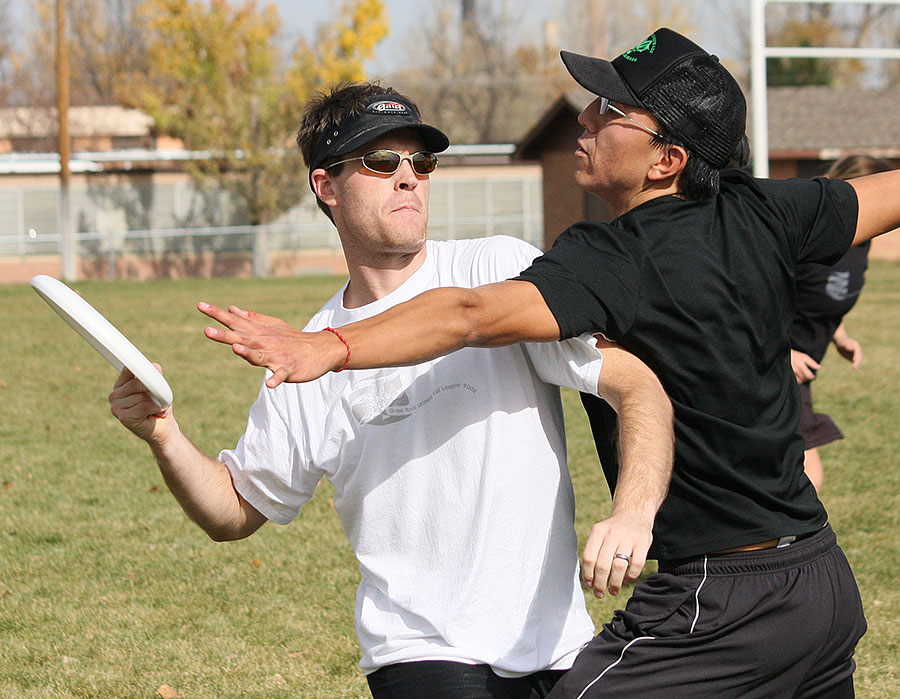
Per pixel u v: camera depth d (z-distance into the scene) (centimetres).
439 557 369
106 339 323
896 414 1418
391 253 385
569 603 377
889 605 757
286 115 5266
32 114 8288
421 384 370
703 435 343
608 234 342
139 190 5306
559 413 382
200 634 739
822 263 382
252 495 406
